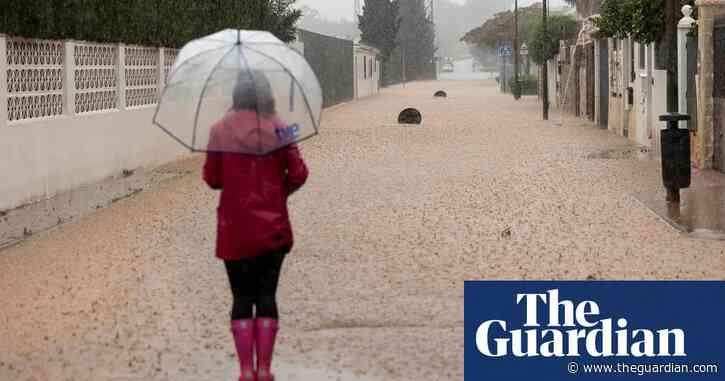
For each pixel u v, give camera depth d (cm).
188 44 642
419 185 1608
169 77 624
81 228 1238
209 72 613
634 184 1570
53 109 1571
